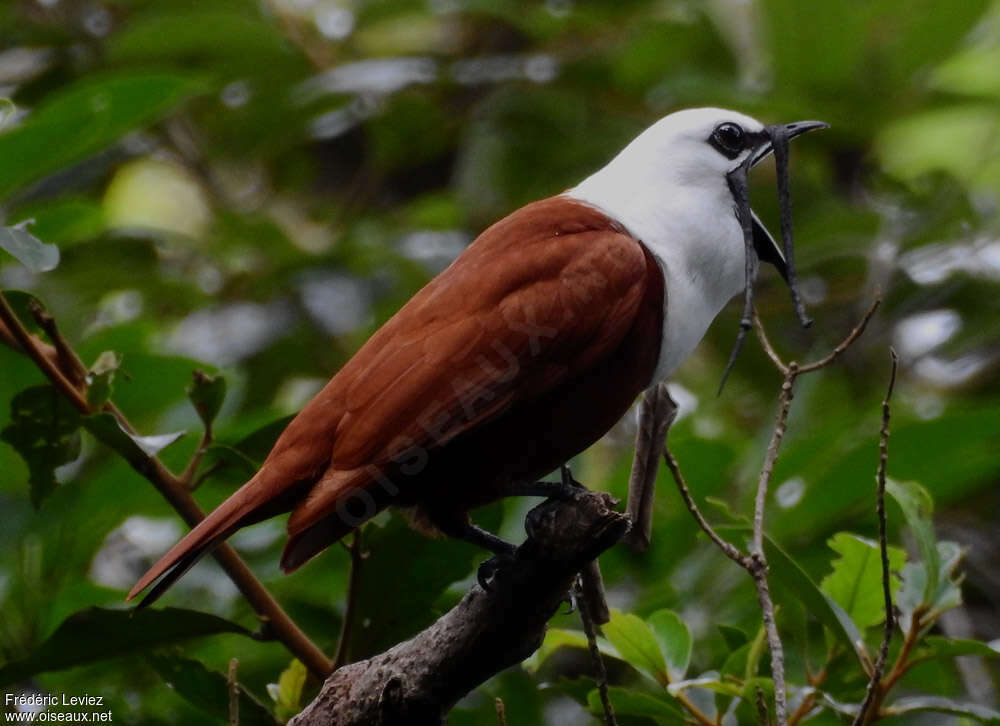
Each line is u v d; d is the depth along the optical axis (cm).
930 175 1518
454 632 620
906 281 1344
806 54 1430
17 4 1527
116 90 902
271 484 675
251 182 1614
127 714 887
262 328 1331
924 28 1386
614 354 725
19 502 908
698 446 955
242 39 1434
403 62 1422
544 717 917
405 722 620
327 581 977
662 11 1495
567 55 1516
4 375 855
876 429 945
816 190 1406
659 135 801
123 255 1355
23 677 753
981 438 932
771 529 951
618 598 970
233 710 663
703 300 773
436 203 1503
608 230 748
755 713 738
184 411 961
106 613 727
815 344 1350
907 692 920
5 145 853
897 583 752
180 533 1095
